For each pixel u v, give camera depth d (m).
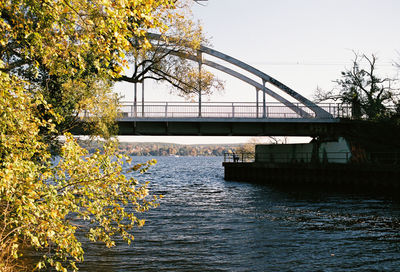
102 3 6.17
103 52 7.01
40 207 6.16
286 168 42.81
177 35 24.17
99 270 10.38
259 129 39.38
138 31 6.77
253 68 40.41
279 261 11.50
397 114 36.44
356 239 14.41
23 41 7.67
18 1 7.11
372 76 40.56
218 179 57.41
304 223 17.94
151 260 11.49
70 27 7.12
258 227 16.86
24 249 11.27
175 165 140.38
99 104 16.81
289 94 40.19
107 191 7.15
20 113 6.35
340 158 38.59
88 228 14.93
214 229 16.39
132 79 25.06
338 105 39.50
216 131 39.03
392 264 11.21
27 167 6.12
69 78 15.56
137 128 38.12
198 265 11.05
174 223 17.81
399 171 32.59
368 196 30.53
